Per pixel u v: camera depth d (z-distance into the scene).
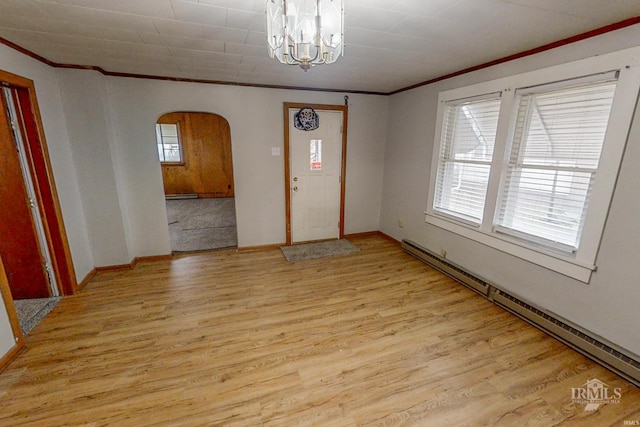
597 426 1.59
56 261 2.81
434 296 2.95
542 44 2.26
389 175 4.57
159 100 3.43
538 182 2.47
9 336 2.01
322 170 4.38
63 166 2.91
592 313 2.10
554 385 1.85
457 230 3.29
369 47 2.34
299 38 1.27
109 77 3.21
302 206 4.40
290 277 3.37
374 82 3.65
